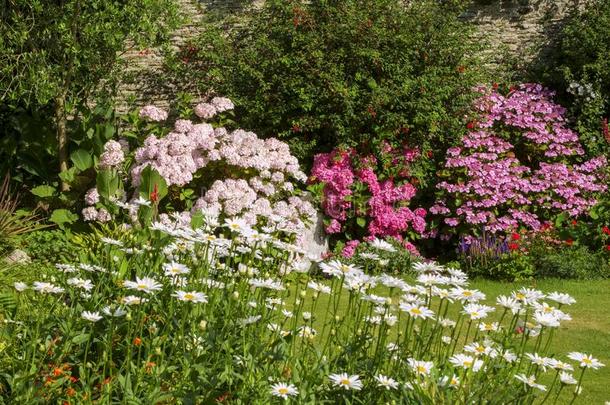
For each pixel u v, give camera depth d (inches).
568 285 336.2
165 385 128.0
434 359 132.5
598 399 191.8
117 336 137.2
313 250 379.2
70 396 120.7
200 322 132.5
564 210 413.7
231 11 477.4
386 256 361.1
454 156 410.9
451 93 416.8
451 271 137.3
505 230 401.4
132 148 409.7
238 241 150.4
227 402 116.8
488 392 118.6
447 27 422.3
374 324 137.3
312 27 420.5
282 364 135.0
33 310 155.4
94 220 341.4
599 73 438.0
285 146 358.0
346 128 398.9
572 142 431.5
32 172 397.1
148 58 479.2
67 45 365.7
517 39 476.1
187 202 341.7
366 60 410.0
